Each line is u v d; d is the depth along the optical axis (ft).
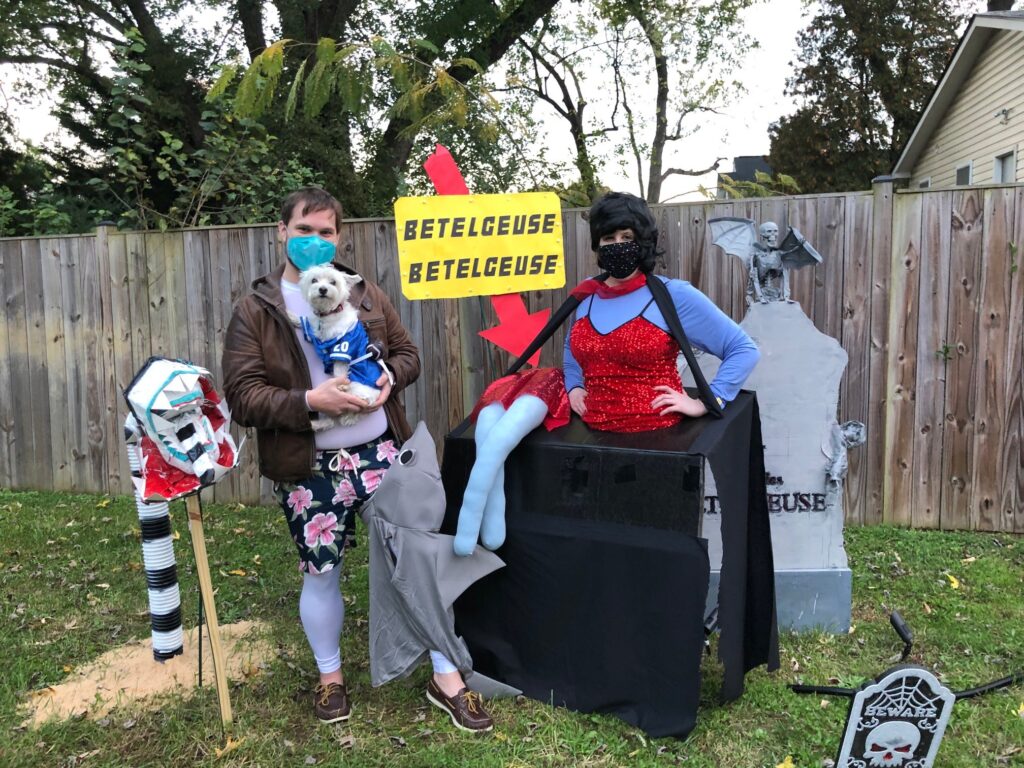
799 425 9.52
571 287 13.50
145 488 6.61
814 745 7.11
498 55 40.45
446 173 9.78
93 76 38.73
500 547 7.72
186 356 15.40
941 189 12.42
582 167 40.78
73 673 8.84
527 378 7.91
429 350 14.29
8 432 16.62
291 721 7.72
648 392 7.55
